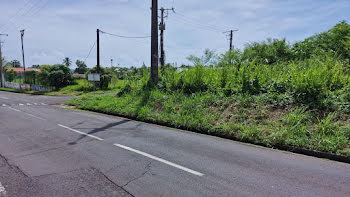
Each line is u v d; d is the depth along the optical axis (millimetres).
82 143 5992
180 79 12227
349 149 4957
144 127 8195
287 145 5629
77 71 110062
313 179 3924
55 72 30781
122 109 11055
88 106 13273
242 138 6363
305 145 5430
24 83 37531
